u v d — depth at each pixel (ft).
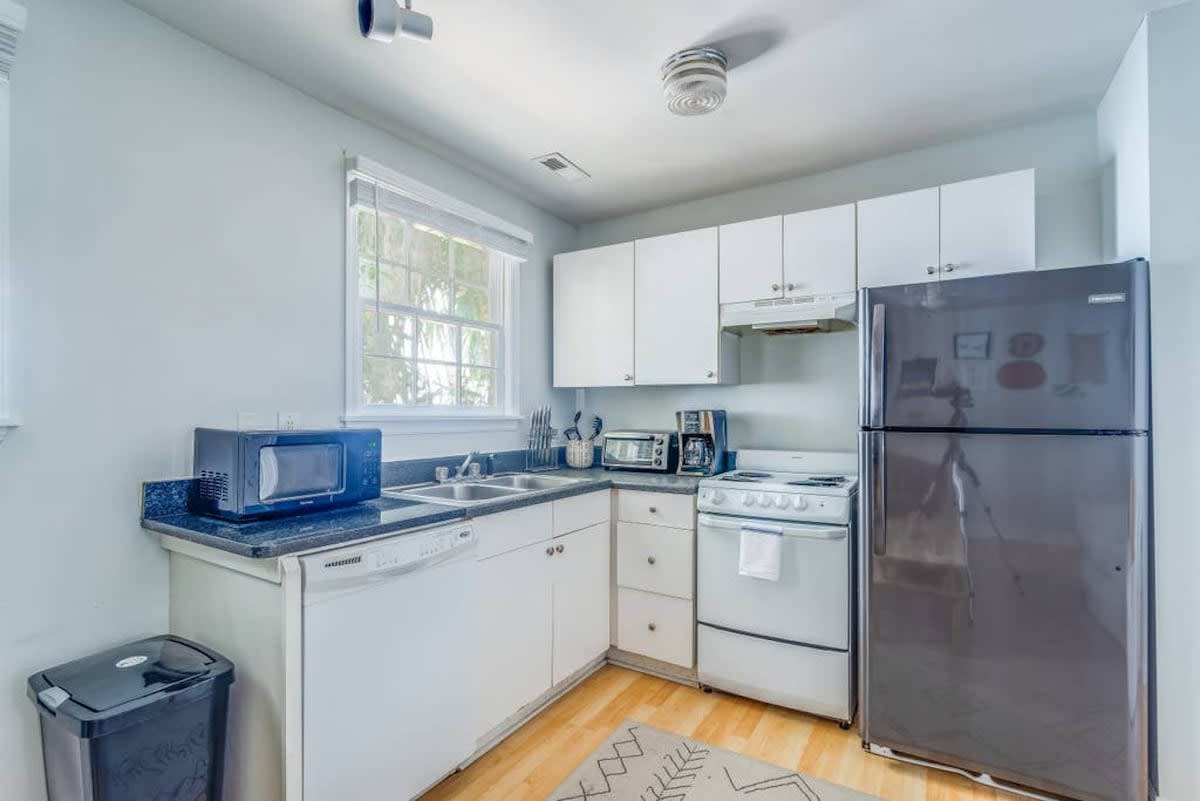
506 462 9.59
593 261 10.19
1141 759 5.28
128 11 5.32
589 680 8.42
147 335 5.42
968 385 5.93
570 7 5.31
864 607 6.51
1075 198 7.45
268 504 5.25
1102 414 5.39
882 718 6.38
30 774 4.66
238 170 6.14
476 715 6.26
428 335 8.57
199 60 5.82
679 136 7.93
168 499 5.49
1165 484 5.37
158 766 4.22
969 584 5.93
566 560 7.75
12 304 4.61
